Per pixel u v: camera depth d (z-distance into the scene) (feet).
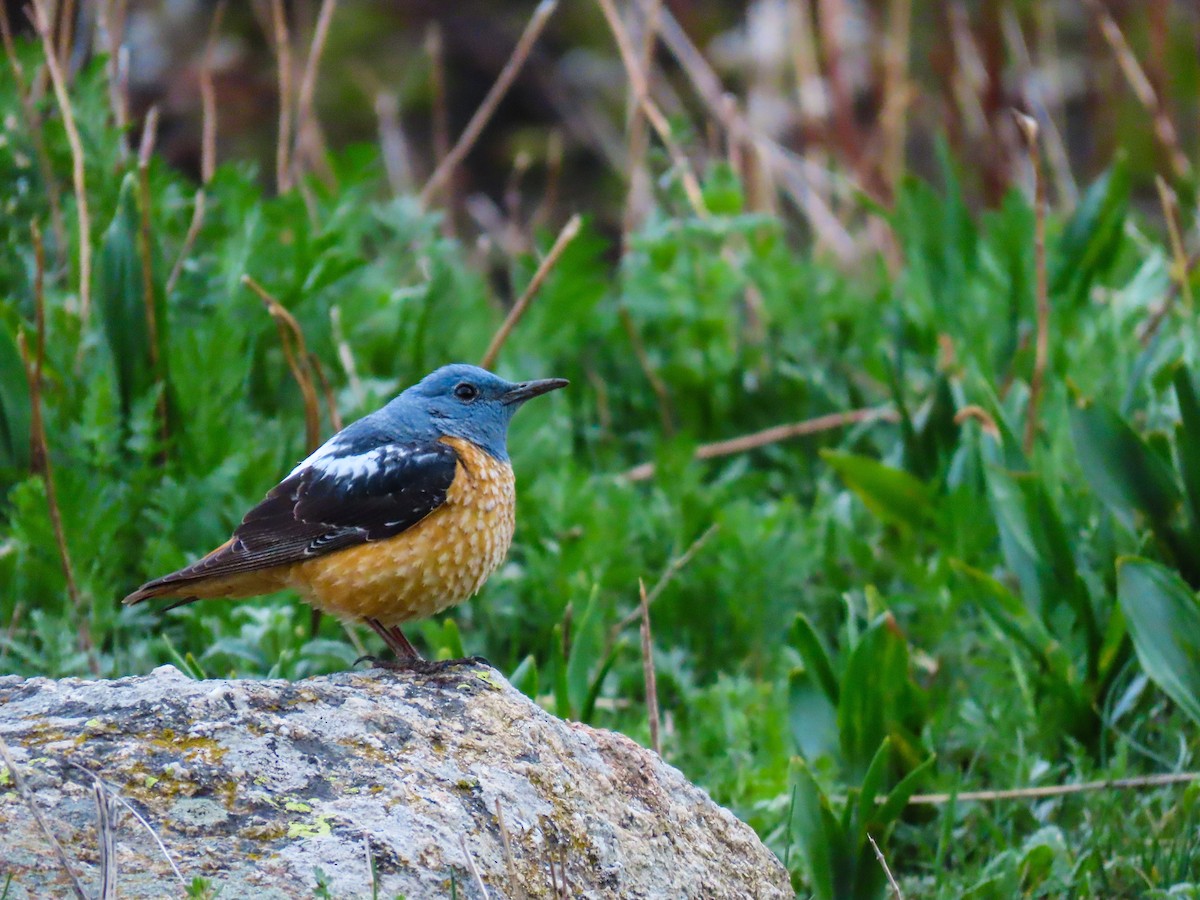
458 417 27.20
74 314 36.96
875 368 44.68
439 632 32.65
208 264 40.16
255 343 38.52
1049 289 43.37
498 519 26.09
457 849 18.22
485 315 45.34
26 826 17.15
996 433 34.58
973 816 28.63
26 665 30.73
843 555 37.76
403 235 44.70
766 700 32.01
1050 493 34.86
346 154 42.52
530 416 39.60
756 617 35.47
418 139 74.84
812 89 53.93
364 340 41.68
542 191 73.51
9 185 40.22
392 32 75.77
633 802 21.66
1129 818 27.61
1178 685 27.78
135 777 18.25
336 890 16.90
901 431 39.01
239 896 16.53
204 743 19.06
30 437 34.22
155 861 16.99
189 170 66.49
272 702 20.26
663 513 38.27
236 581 25.39
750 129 52.06
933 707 32.35
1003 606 30.76
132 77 66.44
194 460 34.35
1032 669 31.63
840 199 55.26
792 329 46.73
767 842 27.45
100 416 33.50
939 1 53.57
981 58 53.36
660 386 44.55
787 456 43.04
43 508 31.91
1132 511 32.58
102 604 31.96
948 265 43.21
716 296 45.73
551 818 19.97
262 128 67.62
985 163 52.11
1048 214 51.49
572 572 35.27
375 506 24.81
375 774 19.21
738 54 67.87
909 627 35.17
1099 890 25.86
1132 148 62.18
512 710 21.77
